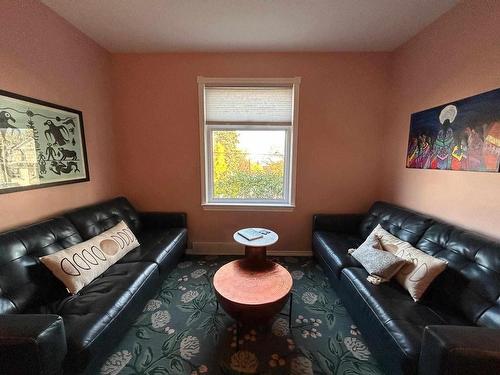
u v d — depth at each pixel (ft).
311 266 9.17
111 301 4.84
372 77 9.14
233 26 7.32
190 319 6.11
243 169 10.09
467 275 4.67
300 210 9.95
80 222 6.75
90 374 4.07
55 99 6.64
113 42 8.38
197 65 9.15
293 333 5.65
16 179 5.52
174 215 9.55
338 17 6.82
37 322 3.35
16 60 5.49
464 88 5.82
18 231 5.08
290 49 8.83
